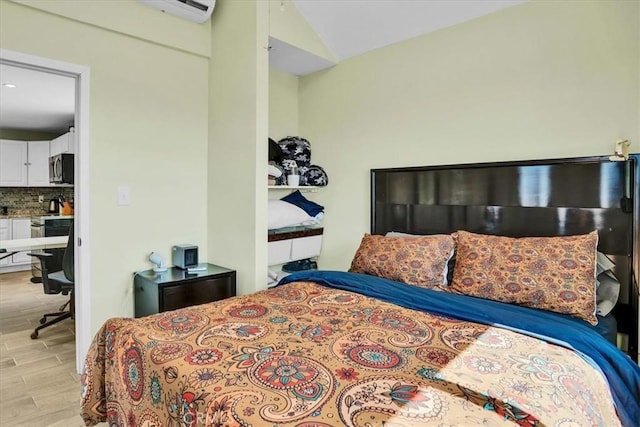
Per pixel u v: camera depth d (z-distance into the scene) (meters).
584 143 2.14
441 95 2.72
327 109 3.46
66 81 2.81
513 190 2.38
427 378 1.09
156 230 2.73
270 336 1.42
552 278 1.84
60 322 3.29
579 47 2.15
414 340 1.39
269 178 3.11
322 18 2.94
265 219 2.66
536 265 1.91
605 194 2.05
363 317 1.64
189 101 2.87
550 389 1.06
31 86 2.93
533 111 2.32
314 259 3.56
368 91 3.15
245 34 2.62
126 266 2.58
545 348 1.35
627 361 1.45
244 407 0.95
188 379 1.10
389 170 2.99
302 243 3.31
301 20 2.94
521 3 2.35
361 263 2.52
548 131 2.27
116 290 2.54
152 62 2.66
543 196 2.26
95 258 2.43
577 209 2.14
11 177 3.84
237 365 1.17
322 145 3.51
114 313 2.53
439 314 1.74
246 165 2.64
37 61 2.16
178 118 2.82
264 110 2.62
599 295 1.96
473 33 2.56
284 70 3.50
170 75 2.76
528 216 2.32
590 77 2.12
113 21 2.42
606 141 2.07
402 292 1.99
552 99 2.25
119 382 1.41
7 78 2.74
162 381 1.17
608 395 1.29
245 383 1.06
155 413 1.19
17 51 2.10
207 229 3.01
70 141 3.48
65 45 2.26
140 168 2.63
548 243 1.98
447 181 2.68
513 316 1.62
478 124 2.55
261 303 1.85
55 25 2.22
